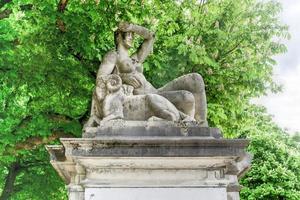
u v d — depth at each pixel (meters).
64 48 11.18
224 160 5.42
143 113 5.88
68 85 11.28
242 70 12.63
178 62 11.95
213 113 11.77
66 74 11.09
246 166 5.92
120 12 10.45
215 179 5.43
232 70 12.62
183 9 12.73
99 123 5.83
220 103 12.61
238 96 12.77
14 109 11.73
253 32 12.69
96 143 5.32
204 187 5.39
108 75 6.04
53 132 11.57
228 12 12.93
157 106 5.77
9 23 10.84
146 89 6.38
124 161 5.34
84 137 5.51
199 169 5.45
